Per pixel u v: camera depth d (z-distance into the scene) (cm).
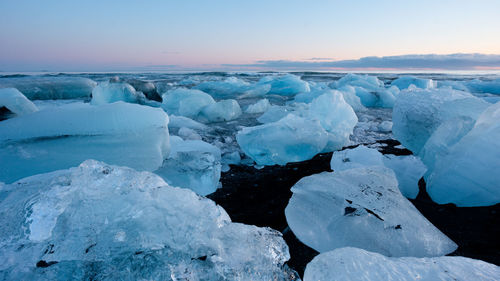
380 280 73
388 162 174
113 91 461
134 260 74
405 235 104
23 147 160
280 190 170
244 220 135
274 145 218
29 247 74
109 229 81
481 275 73
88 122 175
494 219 122
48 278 69
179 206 91
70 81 636
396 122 231
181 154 196
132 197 90
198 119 395
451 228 119
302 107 388
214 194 167
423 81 654
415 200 148
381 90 570
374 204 117
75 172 95
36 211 79
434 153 166
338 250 85
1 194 96
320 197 125
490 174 130
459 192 137
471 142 140
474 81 740
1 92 261
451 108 192
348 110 262
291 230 123
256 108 465
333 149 249
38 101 550
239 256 81
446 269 76
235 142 284
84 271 71
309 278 79
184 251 79
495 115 139
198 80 1059
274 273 81
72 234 79
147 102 484
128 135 176
